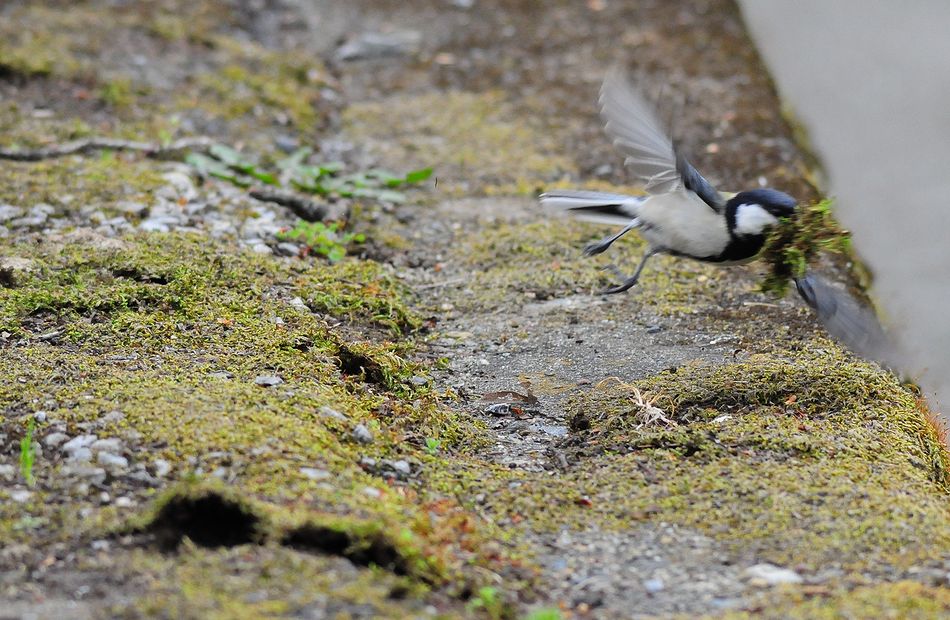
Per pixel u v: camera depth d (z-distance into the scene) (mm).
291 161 14695
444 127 16297
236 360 9438
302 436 8125
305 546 6676
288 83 17031
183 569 6453
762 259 9344
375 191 14188
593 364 10461
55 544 6793
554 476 8484
